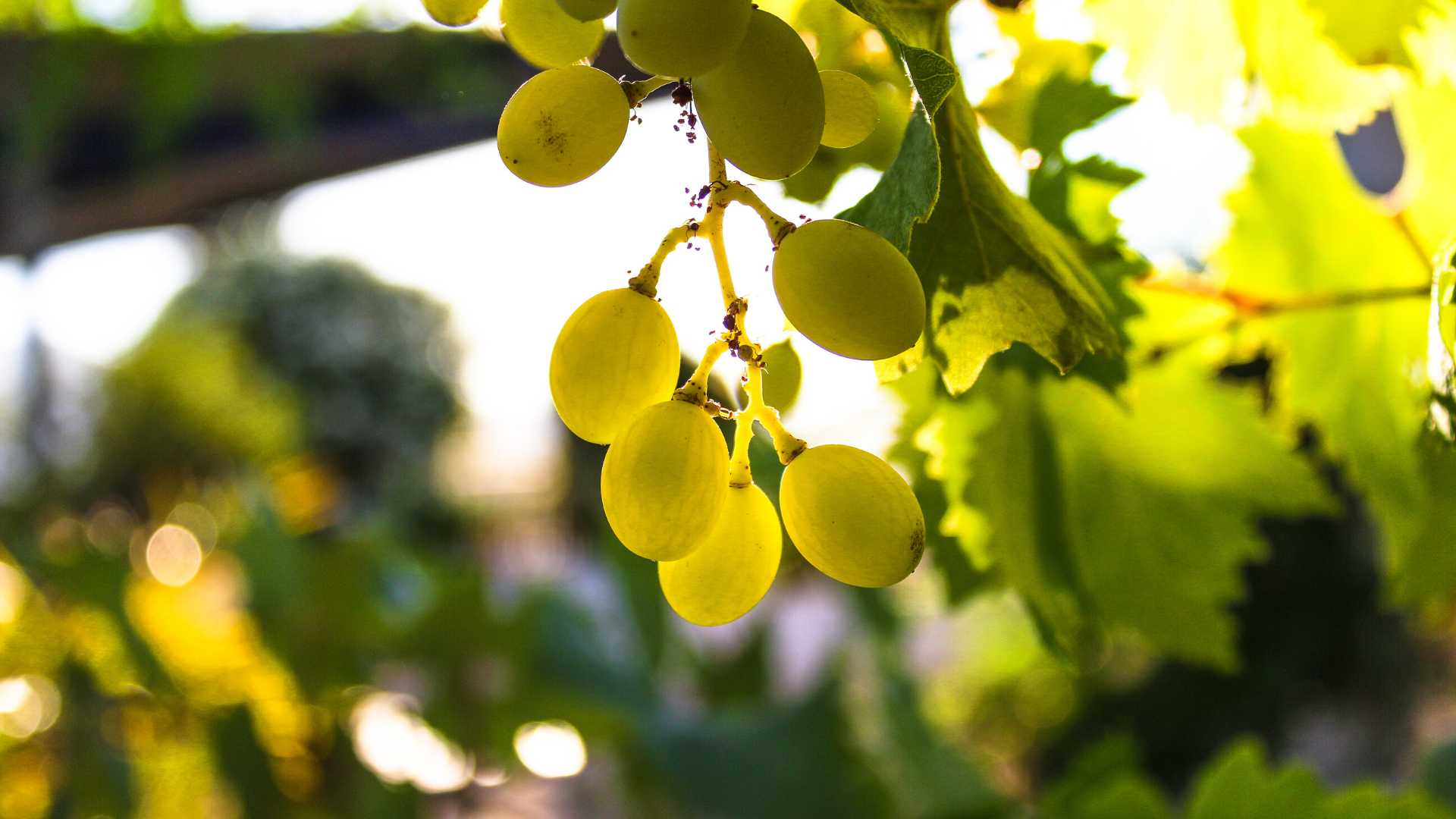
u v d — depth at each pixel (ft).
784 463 1.15
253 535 3.34
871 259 1.10
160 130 3.86
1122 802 2.22
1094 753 2.48
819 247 1.10
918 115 1.23
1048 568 1.75
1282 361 1.88
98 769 3.08
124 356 6.57
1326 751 5.66
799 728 3.47
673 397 1.13
